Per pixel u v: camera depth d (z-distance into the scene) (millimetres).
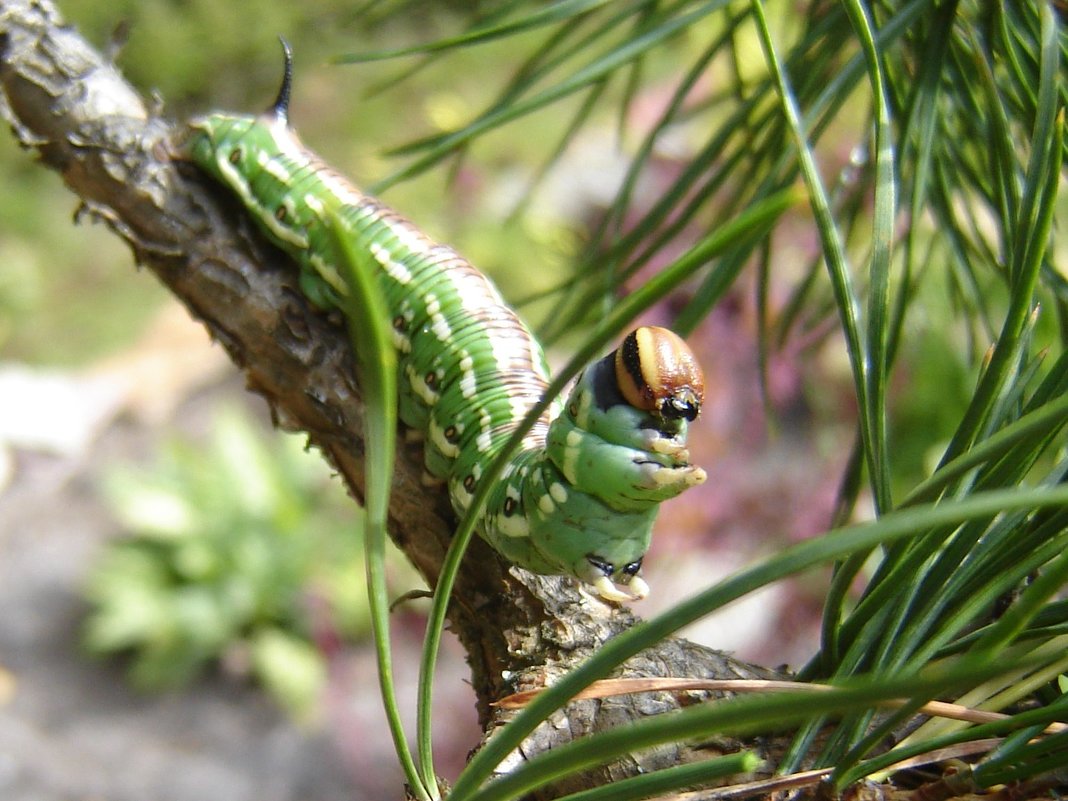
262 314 151
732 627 429
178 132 157
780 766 112
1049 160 103
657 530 446
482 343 151
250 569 553
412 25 828
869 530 76
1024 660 76
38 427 632
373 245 158
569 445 121
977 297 149
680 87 154
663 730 79
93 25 811
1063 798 108
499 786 91
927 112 130
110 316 715
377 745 508
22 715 510
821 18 150
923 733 114
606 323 78
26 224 763
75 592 564
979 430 110
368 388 90
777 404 466
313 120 800
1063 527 107
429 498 151
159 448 631
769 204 67
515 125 727
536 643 140
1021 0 133
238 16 824
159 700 528
